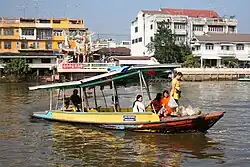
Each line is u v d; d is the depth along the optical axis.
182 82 59.19
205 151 12.20
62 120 17.56
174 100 14.91
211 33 73.06
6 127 16.62
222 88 45.19
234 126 16.89
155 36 68.44
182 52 68.25
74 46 65.81
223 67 67.50
